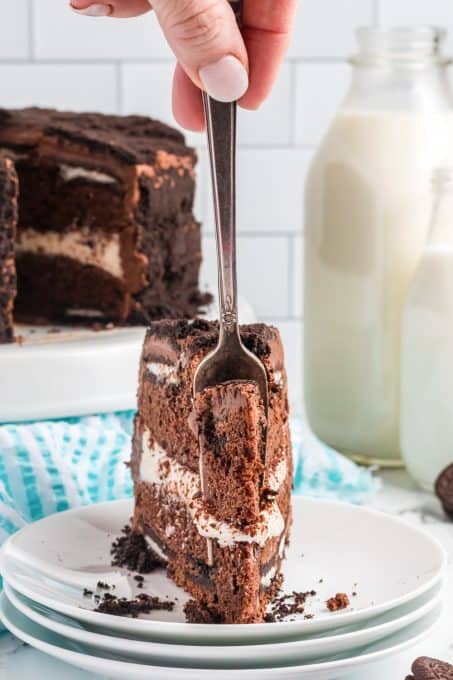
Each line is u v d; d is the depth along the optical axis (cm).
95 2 70
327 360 92
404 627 64
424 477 87
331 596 68
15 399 81
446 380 85
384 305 90
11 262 86
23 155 97
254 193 109
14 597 66
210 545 67
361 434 92
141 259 93
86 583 69
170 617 67
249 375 67
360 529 74
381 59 90
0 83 107
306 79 108
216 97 63
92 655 63
